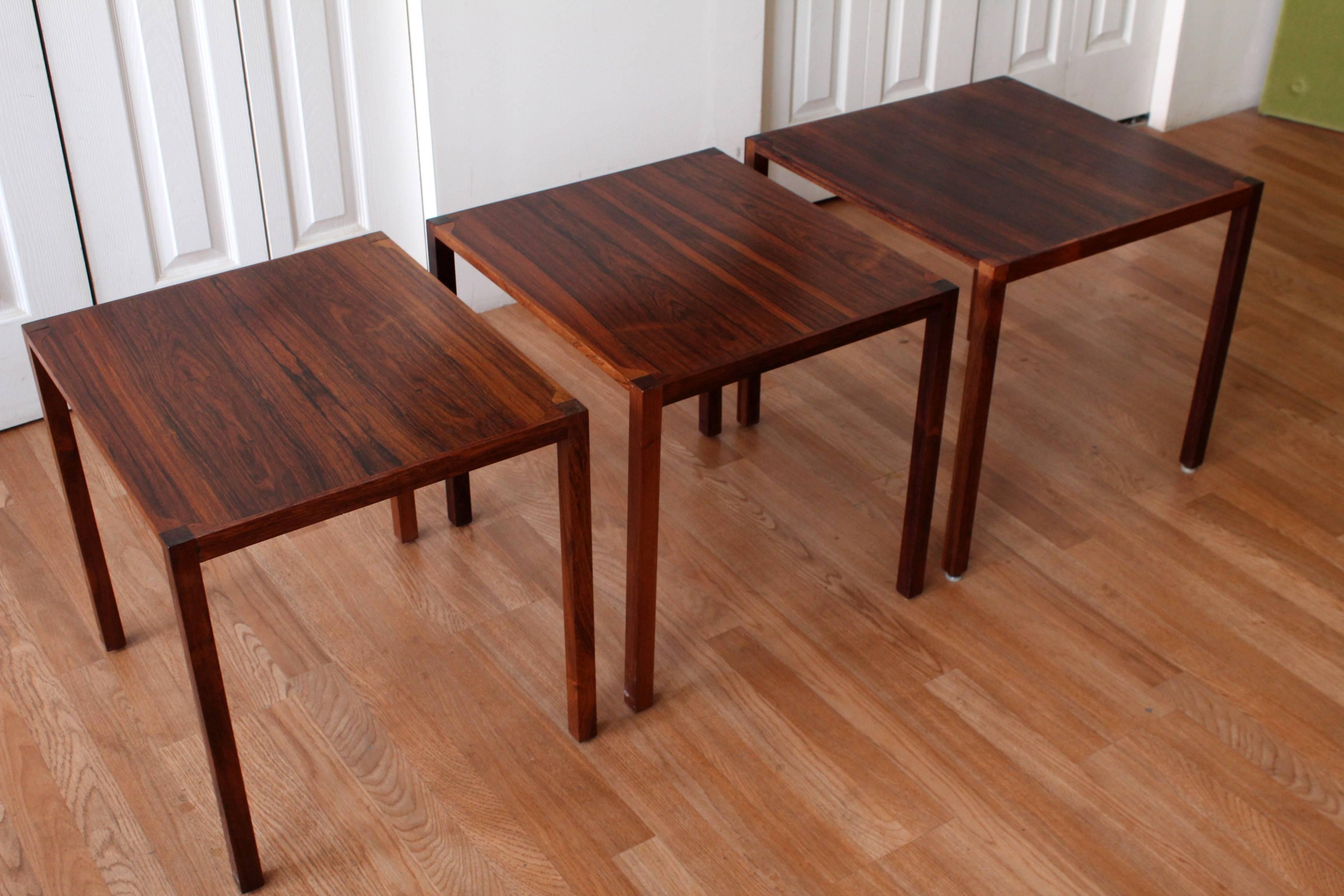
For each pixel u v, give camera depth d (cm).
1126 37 357
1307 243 317
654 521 178
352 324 180
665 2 279
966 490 210
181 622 147
